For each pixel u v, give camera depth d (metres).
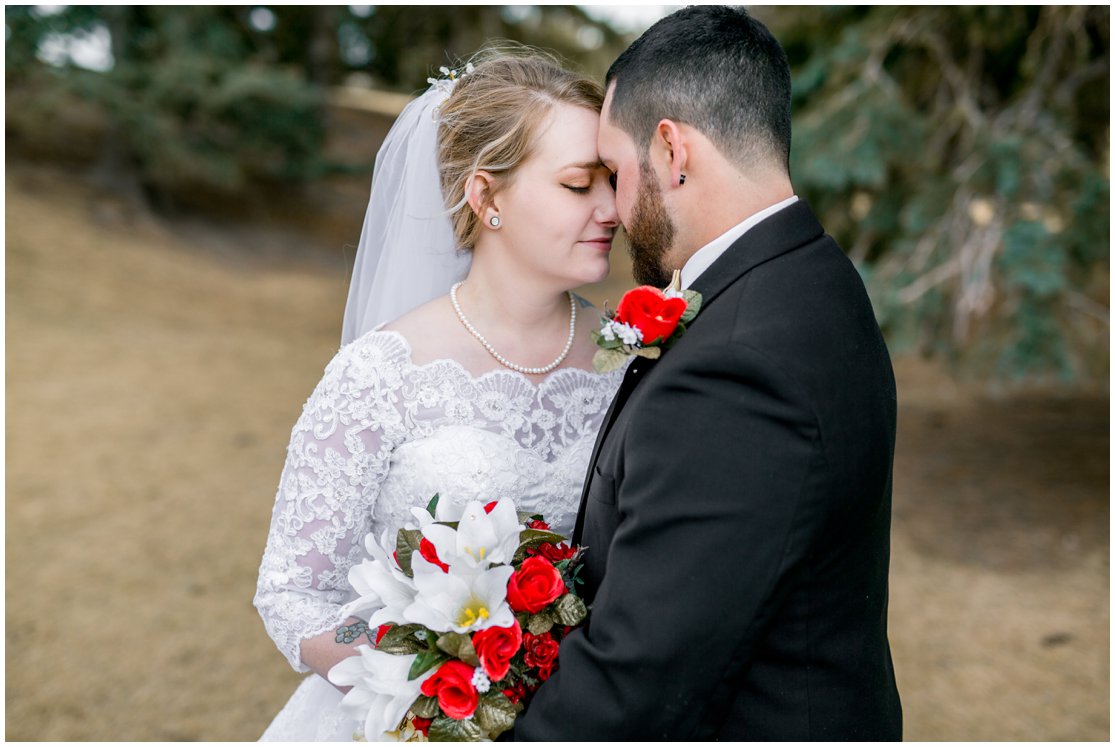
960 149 5.06
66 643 3.60
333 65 21.16
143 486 5.40
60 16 13.55
